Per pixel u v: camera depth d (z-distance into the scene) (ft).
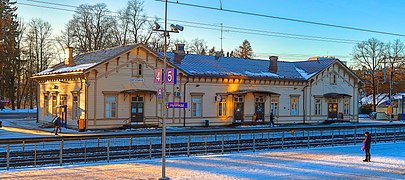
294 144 100.63
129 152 79.87
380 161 78.64
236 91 152.76
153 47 223.71
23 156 73.72
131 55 132.67
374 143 111.34
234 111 152.87
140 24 217.97
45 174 60.39
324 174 65.21
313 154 87.15
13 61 241.55
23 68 251.19
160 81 60.08
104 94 127.65
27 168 65.67
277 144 98.53
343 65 180.04
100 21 214.28
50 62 254.27
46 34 254.68
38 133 113.70
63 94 135.85
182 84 142.41
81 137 85.40
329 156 84.53
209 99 147.84
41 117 150.71
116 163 71.61
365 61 250.37
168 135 99.30
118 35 216.95
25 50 248.73
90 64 130.00
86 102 124.36
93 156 77.30
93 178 58.03
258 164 73.00
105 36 214.48
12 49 231.71
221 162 74.43
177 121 141.08
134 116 133.08
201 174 62.64
